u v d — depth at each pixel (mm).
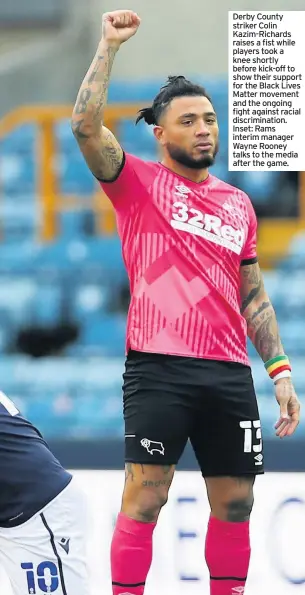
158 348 12859
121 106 39375
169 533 17812
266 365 14164
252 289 14078
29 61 41562
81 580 11766
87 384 34625
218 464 13211
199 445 13391
